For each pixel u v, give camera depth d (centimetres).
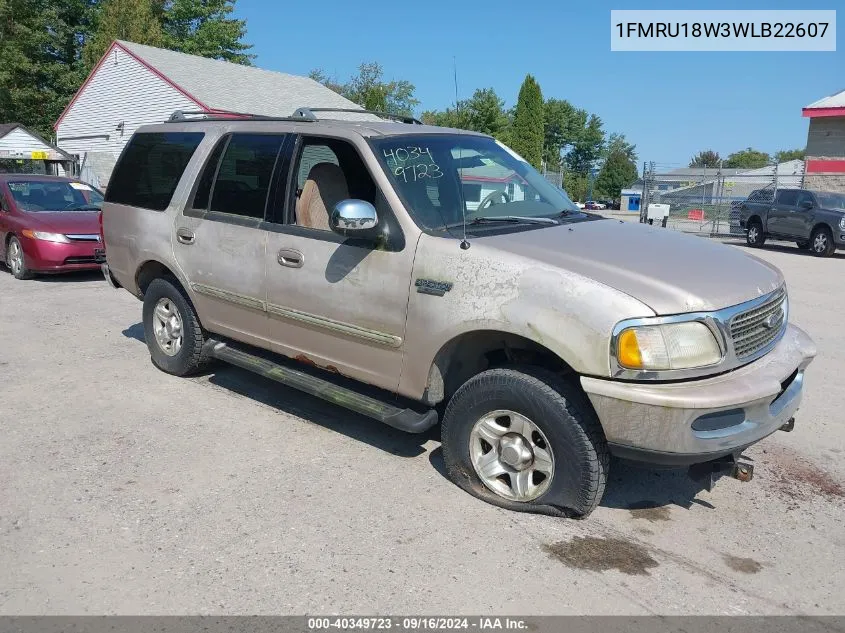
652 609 303
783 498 407
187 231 526
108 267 626
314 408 528
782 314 394
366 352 421
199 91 2748
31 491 392
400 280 395
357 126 451
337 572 323
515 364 375
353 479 414
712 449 331
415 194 411
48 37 3988
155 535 351
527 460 370
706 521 378
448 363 397
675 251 392
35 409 514
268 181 473
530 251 366
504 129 3853
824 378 635
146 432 476
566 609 301
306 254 440
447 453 398
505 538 354
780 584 323
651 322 324
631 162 8756
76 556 332
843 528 375
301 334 458
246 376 596
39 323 774
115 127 3017
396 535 355
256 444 461
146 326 600
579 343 333
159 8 4266
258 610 296
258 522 365
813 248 1838
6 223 1066
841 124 2614
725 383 334
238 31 4450
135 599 302
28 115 4038
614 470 441
